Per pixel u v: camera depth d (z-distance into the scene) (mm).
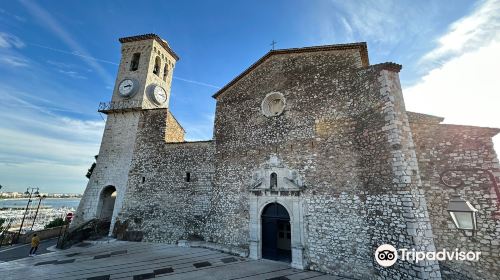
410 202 7355
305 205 10109
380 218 8062
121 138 17781
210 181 13758
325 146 10203
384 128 8469
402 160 7789
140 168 16344
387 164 8148
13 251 13461
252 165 12312
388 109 8453
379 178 8320
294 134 11266
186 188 14406
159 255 11484
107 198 17453
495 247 6484
